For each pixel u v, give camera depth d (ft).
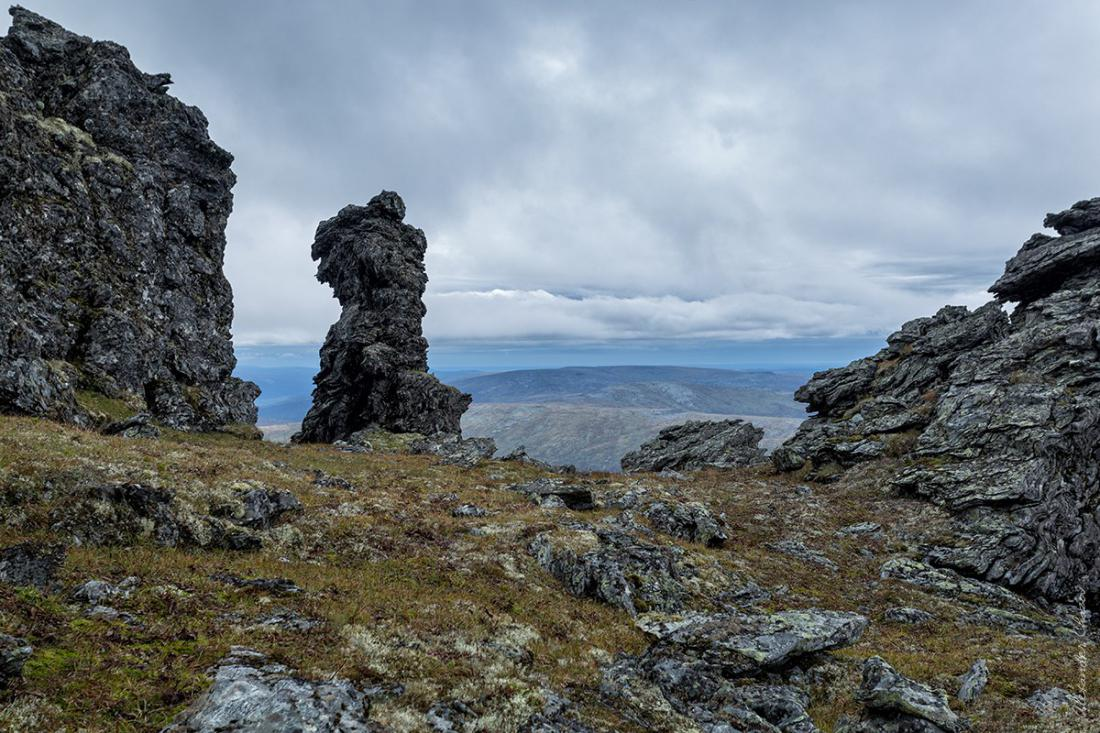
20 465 75.10
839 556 140.26
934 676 72.08
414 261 351.25
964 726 55.42
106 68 230.27
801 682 67.00
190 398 220.02
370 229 346.54
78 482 75.82
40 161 191.01
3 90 193.98
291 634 54.60
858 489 188.14
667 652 68.85
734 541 145.69
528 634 70.95
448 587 86.79
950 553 138.00
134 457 99.60
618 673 63.57
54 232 188.65
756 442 293.43
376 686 46.93
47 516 69.10
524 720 47.47
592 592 94.73
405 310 333.62
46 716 34.09
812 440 235.40
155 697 38.86
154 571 64.75
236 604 61.00
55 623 46.39
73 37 235.20
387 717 41.50
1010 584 128.67
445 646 60.34
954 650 86.63
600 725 50.52
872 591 118.93
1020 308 235.20
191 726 35.12
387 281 332.80
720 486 207.31
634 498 163.84
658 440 306.76
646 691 58.95
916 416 209.26
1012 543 135.44
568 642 72.13
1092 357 178.70
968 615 109.50
